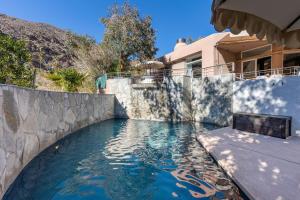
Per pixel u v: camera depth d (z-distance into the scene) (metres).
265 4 1.95
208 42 16.09
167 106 14.87
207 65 16.14
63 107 8.39
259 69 15.02
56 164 5.43
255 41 13.49
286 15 2.16
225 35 15.42
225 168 4.97
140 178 4.70
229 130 9.44
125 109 16.33
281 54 13.21
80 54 21.61
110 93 17.12
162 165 5.50
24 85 8.66
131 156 6.25
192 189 4.18
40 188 4.09
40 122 6.14
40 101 6.13
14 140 4.26
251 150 6.13
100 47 21.03
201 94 13.94
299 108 7.95
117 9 20.94
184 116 14.34
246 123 9.02
